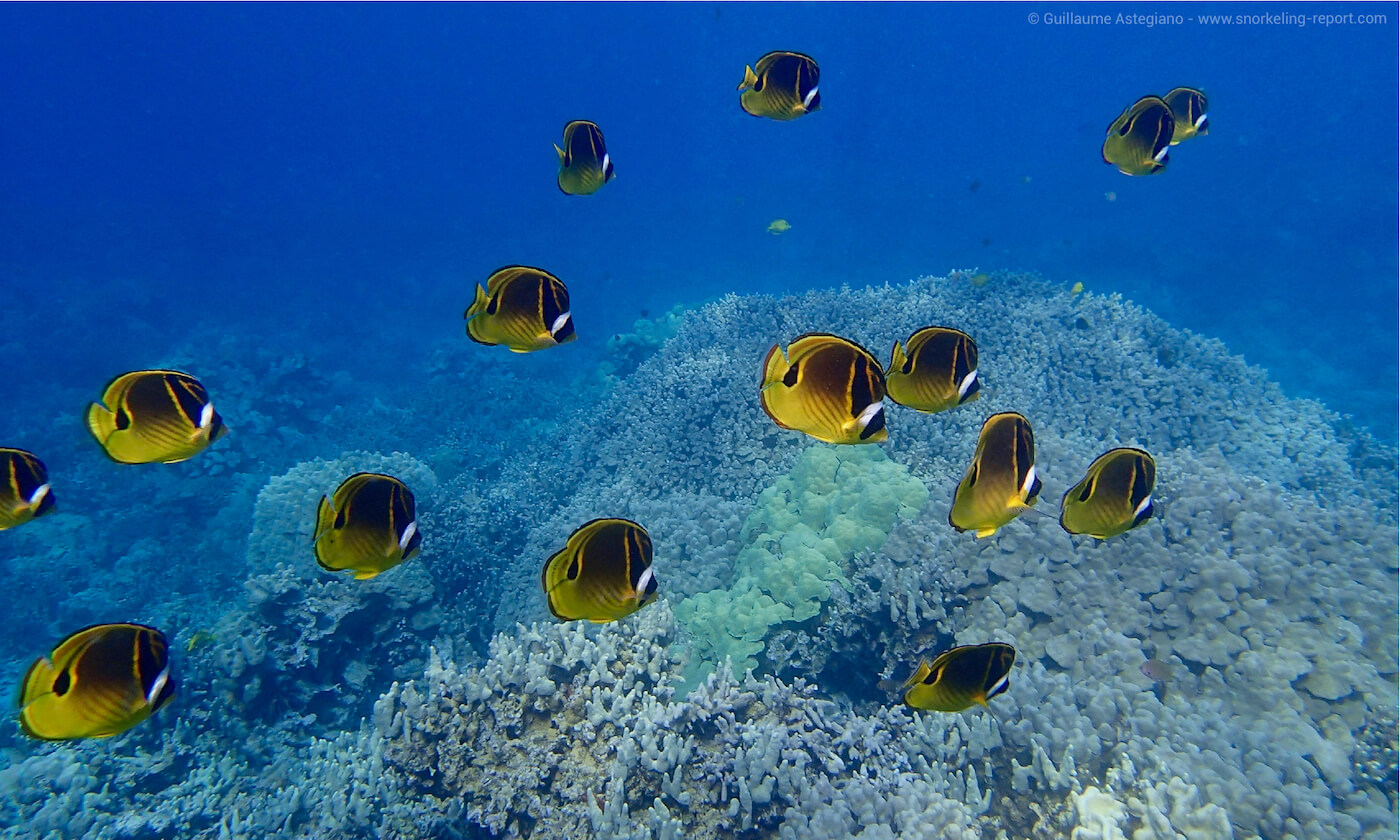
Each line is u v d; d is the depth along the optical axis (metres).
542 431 6.44
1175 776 1.62
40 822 2.32
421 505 3.60
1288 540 2.35
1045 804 1.70
